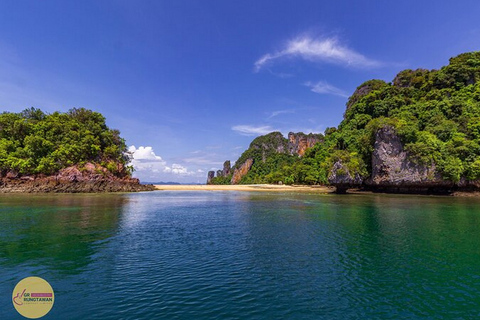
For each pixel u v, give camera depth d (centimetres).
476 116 6012
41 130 7169
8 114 7112
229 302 1008
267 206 4162
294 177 12575
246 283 1191
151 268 1378
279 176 15112
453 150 5459
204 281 1211
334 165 6900
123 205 4238
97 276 1267
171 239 2003
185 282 1198
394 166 5941
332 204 4294
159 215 3225
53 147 7106
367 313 939
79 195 6178
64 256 1570
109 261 1488
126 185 8112
